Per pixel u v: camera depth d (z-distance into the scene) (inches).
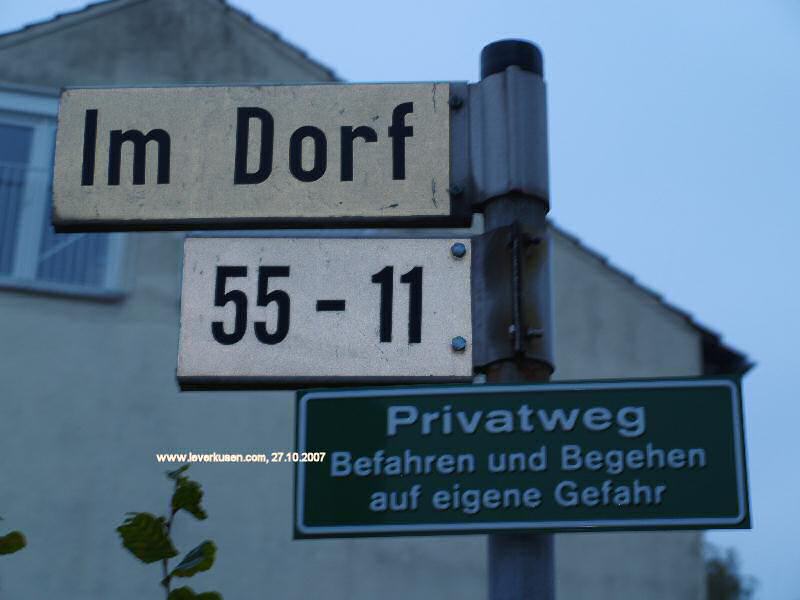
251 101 159.8
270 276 149.9
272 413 398.3
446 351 146.3
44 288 397.7
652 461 134.6
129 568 371.2
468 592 395.9
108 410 388.8
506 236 148.9
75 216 156.0
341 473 137.3
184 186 156.9
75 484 378.6
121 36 442.9
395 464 137.0
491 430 137.6
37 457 379.6
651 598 422.9
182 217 155.8
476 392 139.2
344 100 159.6
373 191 155.9
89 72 434.6
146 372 395.2
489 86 158.6
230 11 453.1
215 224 155.9
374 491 136.3
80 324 396.5
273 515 387.2
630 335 462.3
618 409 136.9
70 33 438.0
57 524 373.1
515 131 155.2
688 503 132.8
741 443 134.3
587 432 136.5
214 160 157.8
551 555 135.9
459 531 134.0
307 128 158.6
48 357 390.9
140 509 378.6
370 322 147.8
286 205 155.7
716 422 135.4
